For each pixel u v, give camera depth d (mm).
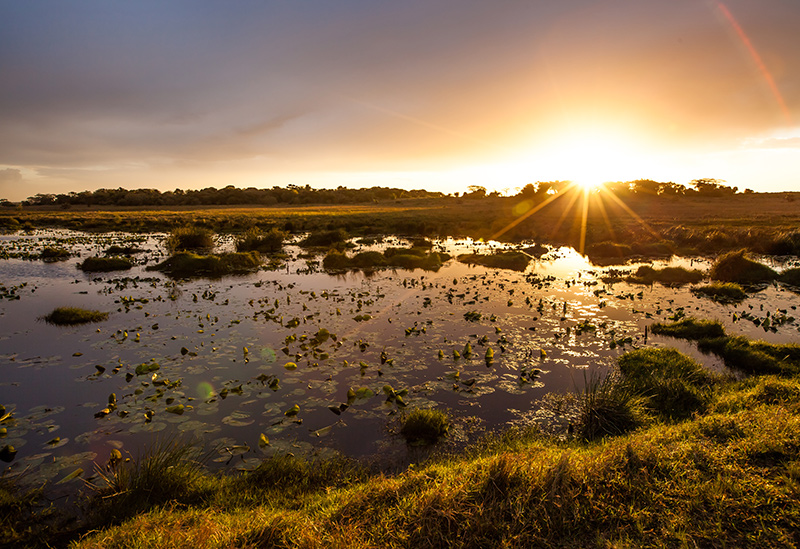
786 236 26422
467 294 15734
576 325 11789
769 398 6395
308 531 3711
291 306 14133
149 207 92500
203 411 7160
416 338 10734
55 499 5020
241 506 4758
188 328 11727
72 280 19156
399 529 3670
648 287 16953
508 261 23297
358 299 15055
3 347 10289
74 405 7402
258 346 10258
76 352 9867
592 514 3773
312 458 5840
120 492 4824
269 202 107562
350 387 8008
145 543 3754
